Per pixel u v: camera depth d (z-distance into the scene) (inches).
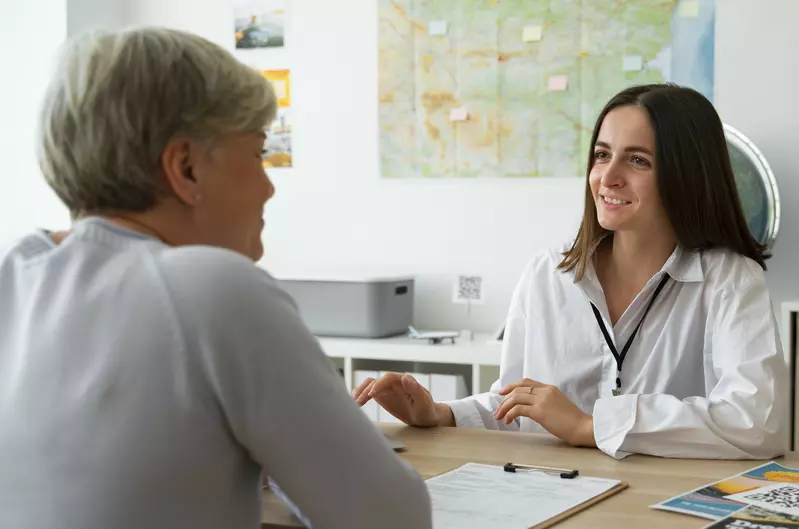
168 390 32.0
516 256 137.2
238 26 150.3
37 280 34.7
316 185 147.8
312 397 33.4
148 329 32.3
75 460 31.8
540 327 79.4
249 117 36.9
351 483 34.0
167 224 36.5
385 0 142.1
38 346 33.3
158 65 35.2
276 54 148.9
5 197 150.8
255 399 32.4
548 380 78.4
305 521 43.0
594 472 54.3
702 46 127.6
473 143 138.8
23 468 32.4
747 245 73.2
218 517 33.0
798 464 57.4
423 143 141.5
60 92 35.9
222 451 32.8
